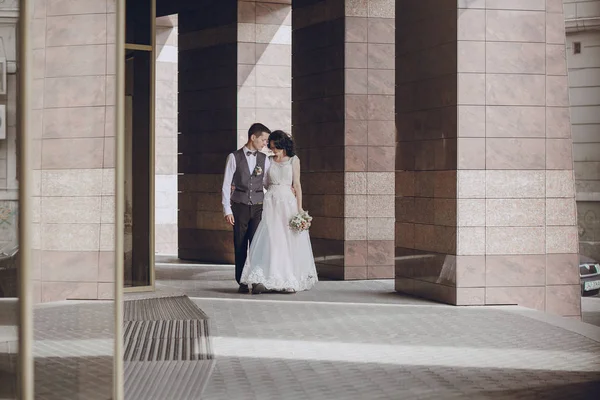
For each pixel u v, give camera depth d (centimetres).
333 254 1359
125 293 1111
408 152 1142
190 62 1673
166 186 2061
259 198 1177
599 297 1292
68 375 472
